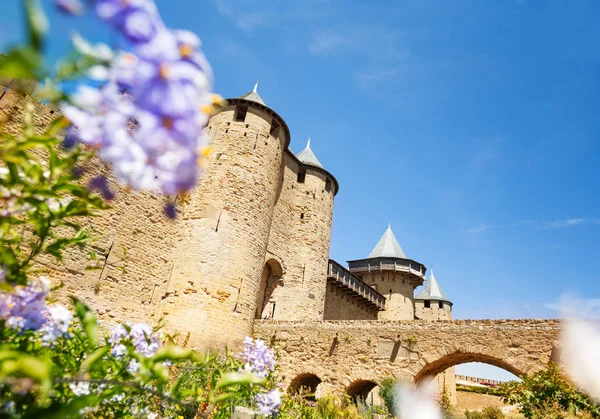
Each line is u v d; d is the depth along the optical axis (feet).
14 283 5.36
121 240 46.93
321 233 78.95
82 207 5.44
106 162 3.49
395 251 123.13
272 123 66.49
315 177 83.10
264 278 70.95
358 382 50.65
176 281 50.96
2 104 27.32
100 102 3.29
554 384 31.94
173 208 3.60
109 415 8.54
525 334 41.27
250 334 53.83
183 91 3.17
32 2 2.70
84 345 7.63
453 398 106.83
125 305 46.11
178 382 6.32
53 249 5.81
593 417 29.50
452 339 45.16
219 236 53.62
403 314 112.78
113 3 2.94
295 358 53.62
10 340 6.11
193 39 3.45
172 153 3.27
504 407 87.86
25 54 2.68
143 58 3.06
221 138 61.05
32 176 4.94
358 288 96.43
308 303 71.20
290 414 20.84
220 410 10.94
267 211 61.00
